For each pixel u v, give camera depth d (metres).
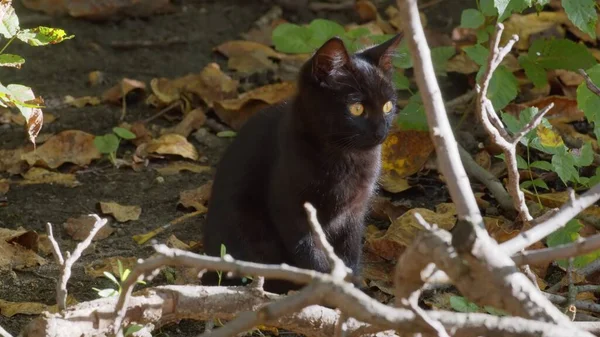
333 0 7.55
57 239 4.88
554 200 4.94
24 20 7.09
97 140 5.65
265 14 7.33
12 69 6.66
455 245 2.35
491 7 5.24
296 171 4.36
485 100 2.93
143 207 5.26
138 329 3.07
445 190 5.38
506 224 4.91
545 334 2.39
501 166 5.48
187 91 6.31
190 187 5.47
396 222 4.81
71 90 6.48
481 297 2.45
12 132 5.98
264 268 2.58
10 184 5.44
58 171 5.62
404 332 2.58
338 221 4.50
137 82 6.32
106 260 4.60
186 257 2.63
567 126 5.72
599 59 6.39
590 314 4.09
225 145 5.95
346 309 2.44
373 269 4.68
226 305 3.16
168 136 5.80
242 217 4.59
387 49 4.50
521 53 6.55
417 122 5.26
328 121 4.34
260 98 6.03
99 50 6.93
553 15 6.84
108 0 7.16
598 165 5.22
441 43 6.68
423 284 2.60
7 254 4.63
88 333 3.03
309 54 6.16
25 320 4.14
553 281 4.45
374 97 4.37
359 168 4.42
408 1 2.40
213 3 7.52
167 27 7.22
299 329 3.17
